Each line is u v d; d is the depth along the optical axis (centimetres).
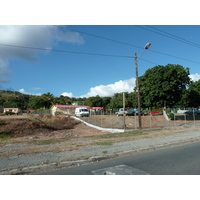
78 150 806
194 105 3159
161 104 2586
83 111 3253
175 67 2531
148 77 2800
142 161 643
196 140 1107
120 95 6838
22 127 1527
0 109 7675
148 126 2014
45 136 1392
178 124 2225
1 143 1016
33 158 671
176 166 564
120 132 1486
